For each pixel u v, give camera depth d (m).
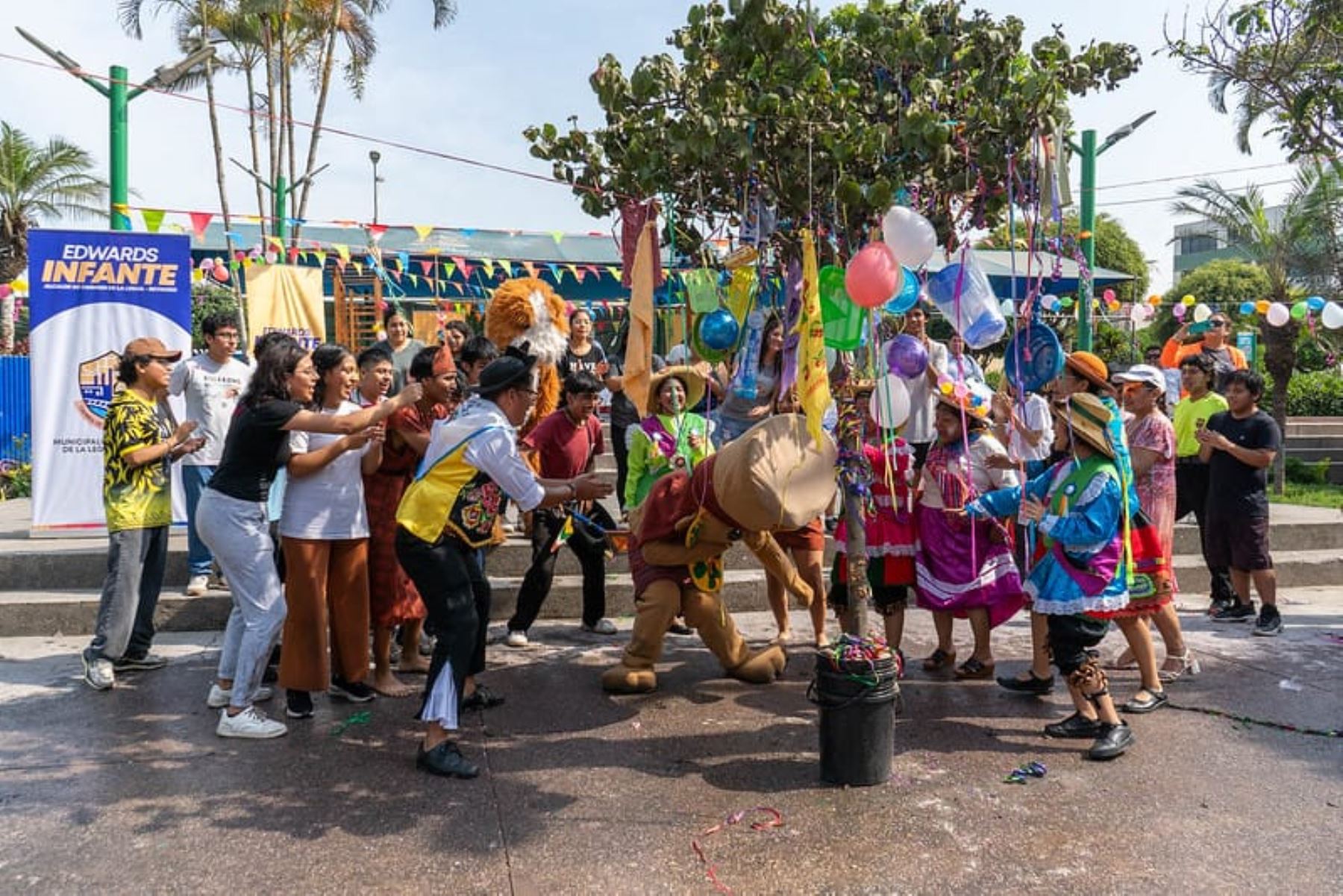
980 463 5.45
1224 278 28.62
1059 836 3.71
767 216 4.52
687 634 6.80
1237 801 4.04
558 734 4.81
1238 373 6.82
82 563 7.03
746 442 4.66
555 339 6.66
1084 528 4.52
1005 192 4.63
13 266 22.38
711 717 5.07
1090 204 12.59
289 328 9.48
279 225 16.03
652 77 4.25
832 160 4.16
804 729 4.89
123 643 5.43
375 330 13.17
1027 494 4.80
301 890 3.30
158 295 7.74
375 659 5.43
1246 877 3.40
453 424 4.40
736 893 3.29
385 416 4.68
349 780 4.23
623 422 7.34
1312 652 6.34
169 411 5.93
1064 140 4.46
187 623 6.63
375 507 5.36
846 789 4.14
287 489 4.89
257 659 4.70
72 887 3.32
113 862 3.49
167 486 5.67
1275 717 5.09
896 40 4.23
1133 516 5.08
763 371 5.91
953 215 4.84
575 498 4.50
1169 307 22.53
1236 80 9.28
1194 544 8.71
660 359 6.66
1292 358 16.59
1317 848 3.61
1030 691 5.51
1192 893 3.29
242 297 16.06
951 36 4.35
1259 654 6.30
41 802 3.98
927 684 5.70
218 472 4.72
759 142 4.19
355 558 5.10
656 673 5.88
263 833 3.71
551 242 21.38
